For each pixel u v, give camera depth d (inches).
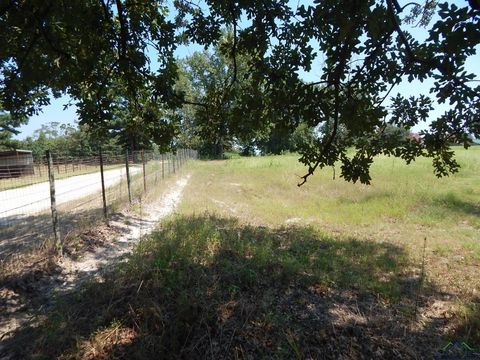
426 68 105.2
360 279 185.2
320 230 296.7
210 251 206.7
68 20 165.9
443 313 155.2
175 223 278.8
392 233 291.9
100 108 207.3
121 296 155.1
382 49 116.6
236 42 159.0
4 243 243.6
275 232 289.1
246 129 156.8
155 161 580.7
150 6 183.9
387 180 554.6
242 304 149.3
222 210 376.8
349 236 280.1
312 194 496.7
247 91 155.5
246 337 131.5
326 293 169.2
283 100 135.4
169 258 188.4
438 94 105.8
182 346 129.5
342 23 110.7
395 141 136.4
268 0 134.7
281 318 142.4
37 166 388.8
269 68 138.3
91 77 199.2
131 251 229.5
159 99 191.2
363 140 140.7
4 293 165.0
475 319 144.3
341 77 124.8
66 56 184.5
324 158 142.7
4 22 160.6
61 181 614.5
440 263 219.6
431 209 368.2
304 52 134.1
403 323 146.0
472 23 86.0
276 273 184.7
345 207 391.5
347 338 133.0
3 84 196.5
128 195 381.1
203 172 906.1
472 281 191.3
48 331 134.6
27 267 190.2
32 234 263.4
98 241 247.0
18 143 1218.6
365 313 151.8
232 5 149.3
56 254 207.2
